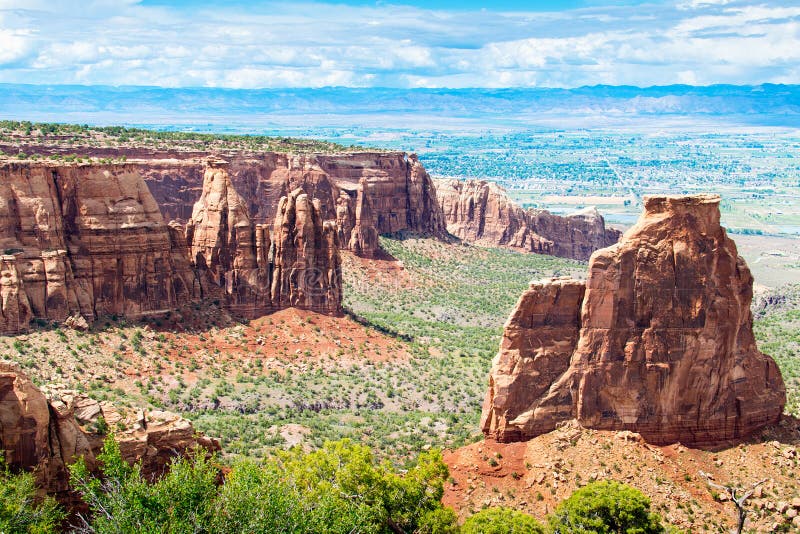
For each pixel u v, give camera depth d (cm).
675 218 7731
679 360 7725
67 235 11325
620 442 7619
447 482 7475
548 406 7712
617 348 7706
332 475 6825
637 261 7688
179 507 5472
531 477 7444
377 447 9606
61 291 10906
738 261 7938
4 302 10481
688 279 7706
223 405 10644
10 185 10862
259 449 9138
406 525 6731
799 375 10869
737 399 7900
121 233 11588
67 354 10550
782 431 8006
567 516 6900
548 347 7756
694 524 7069
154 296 11931
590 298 7675
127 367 10844
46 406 5938
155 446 6506
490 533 6450
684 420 7788
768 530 7075
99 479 6022
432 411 11381
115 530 5275
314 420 10506
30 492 5534
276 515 5597
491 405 7819
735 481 7512
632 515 6762
